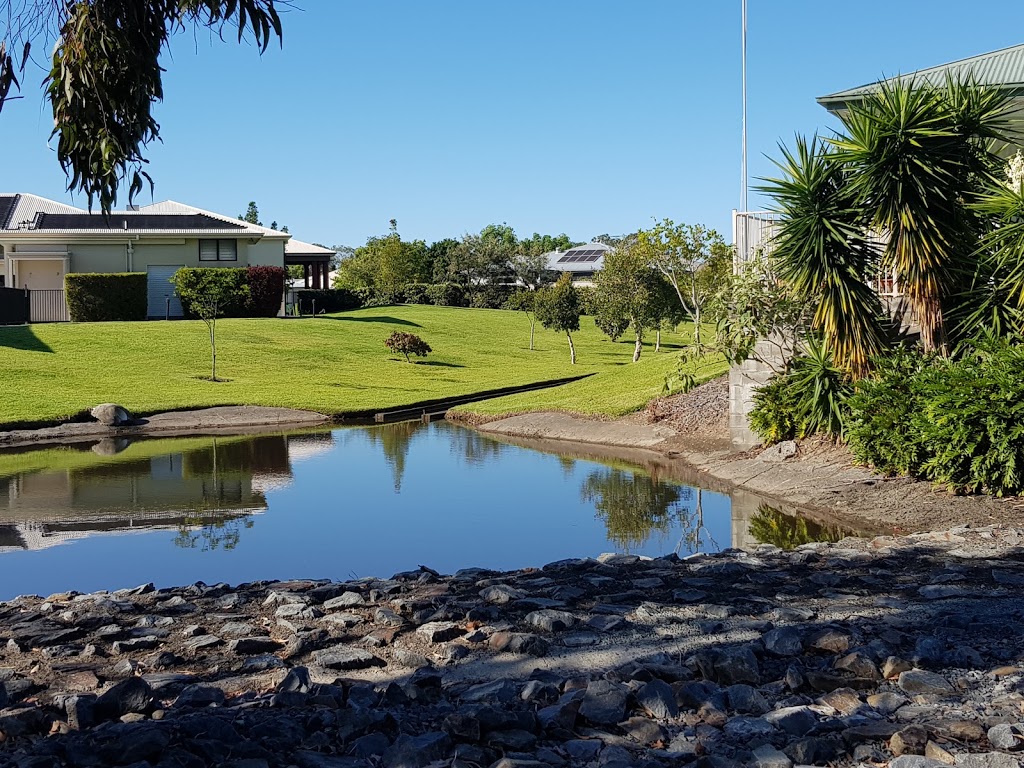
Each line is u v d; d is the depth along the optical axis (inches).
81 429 930.7
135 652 220.2
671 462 700.7
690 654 202.2
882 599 247.0
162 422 978.1
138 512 530.6
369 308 2338.8
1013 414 426.3
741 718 163.9
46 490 605.0
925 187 519.5
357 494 586.2
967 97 537.6
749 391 665.0
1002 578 267.4
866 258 560.1
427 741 151.6
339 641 222.5
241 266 1895.9
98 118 248.4
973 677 182.9
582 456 748.6
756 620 228.4
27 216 1984.5
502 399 1131.3
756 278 625.0
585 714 167.0
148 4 243.4
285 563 408.8
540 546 438.0
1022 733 150.9
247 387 1251.2
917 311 539.5
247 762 147.3
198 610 261.4
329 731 163.8
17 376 1192.8
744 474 600.1
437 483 625.0
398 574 311.4
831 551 328.2
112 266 1822.1
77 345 1417.3
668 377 691.4
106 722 170.4
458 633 223.8
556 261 3634.4
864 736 153.8
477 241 3243.1
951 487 463.2
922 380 489.1
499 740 155.8
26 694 189.5
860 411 532.1
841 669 189.6
